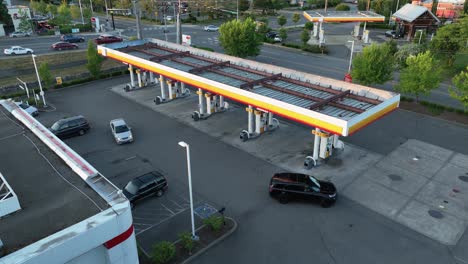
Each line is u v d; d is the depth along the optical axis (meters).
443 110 36.84
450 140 30.55
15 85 43.94
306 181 22.77
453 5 85.00
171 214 21.95
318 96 27.91
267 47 66.75
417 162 27.12
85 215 14.05
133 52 44.19
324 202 22.12
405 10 74.25
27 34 71.81
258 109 30.31
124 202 14.45
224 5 102.25
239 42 50.25
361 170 26.19
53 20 79.38
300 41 70.62
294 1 122.00
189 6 95.75
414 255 18.56
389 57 38.09
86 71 51.12
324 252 18.88
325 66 53.62
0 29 71.31
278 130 33.00
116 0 102.44
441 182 24.56
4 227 13.52
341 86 29.03
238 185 24.78
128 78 49.81
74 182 16.36
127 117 36.50
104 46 44.59
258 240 19.80
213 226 19.97
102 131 33.44
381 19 68.19
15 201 14.30
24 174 17.09
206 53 40.19
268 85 30.06
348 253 18.78
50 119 36.09
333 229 20.48
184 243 18.94
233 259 18.56
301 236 20.03
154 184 23.17
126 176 26.06
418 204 22.38
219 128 33.62
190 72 33.94
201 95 34.78
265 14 102.50
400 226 20.59
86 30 78.50
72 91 44.78
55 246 12.19
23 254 11.81
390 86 44.25
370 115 24.03
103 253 14.36
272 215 21.75
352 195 23.38
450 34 49.44
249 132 31.22
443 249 18.89
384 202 22.64
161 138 31.89
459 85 32.75
